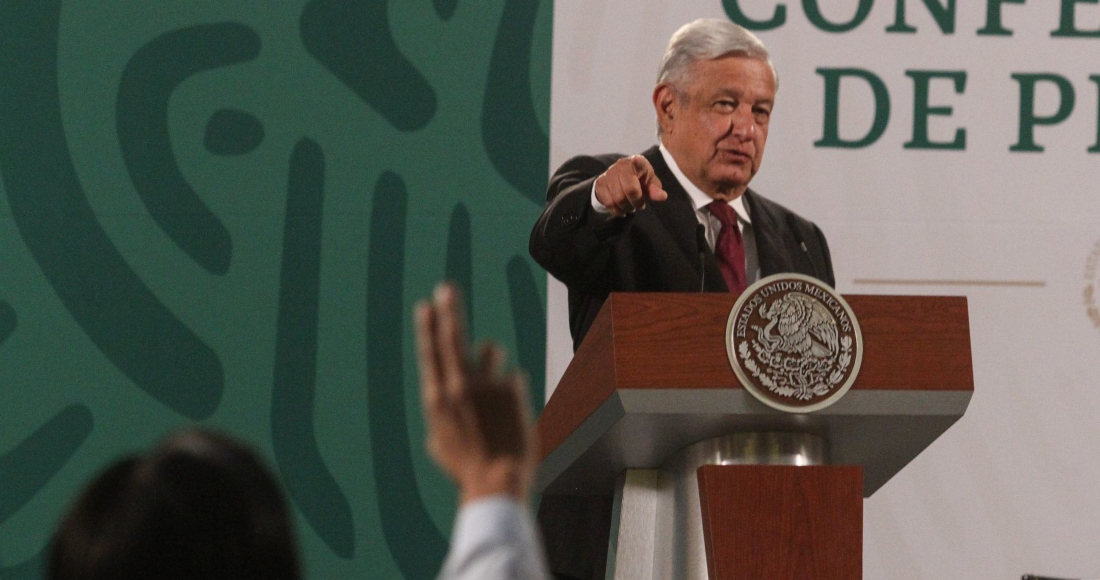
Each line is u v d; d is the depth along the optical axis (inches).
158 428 600.7
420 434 603.8
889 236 614.9
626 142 621.3
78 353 601.9
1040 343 609.0
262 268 609.3
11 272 604.7
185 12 620.1
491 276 612.7
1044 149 619.2
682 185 518.6
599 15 625.6
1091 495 597.9
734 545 286.5
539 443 376.5
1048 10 624.7
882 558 593.3
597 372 305.4
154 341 604.1
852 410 291.0
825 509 289.0
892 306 296.4
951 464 598.2
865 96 621.6
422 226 613.9
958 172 618.2
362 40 621.6
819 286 293.6
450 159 617.9
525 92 622.2
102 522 134.2
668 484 333.7
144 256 608.4
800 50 623.5
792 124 619.8
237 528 134.4
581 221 368.5
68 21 617.6
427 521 598.2
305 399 603.2
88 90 615.2
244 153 614.9
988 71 622.5
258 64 619.2
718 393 287.3
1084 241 614.5
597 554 412.5
